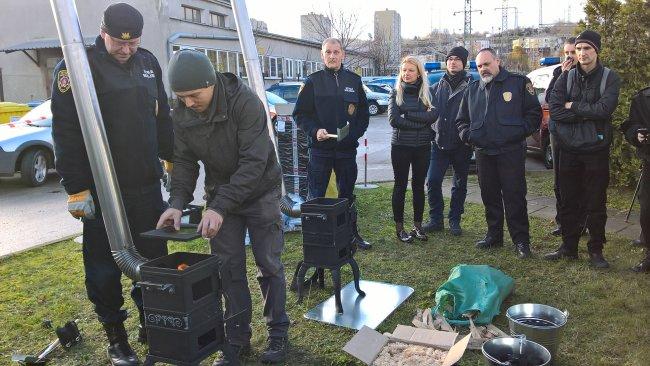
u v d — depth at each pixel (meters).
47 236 5.88
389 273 4.32
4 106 11.53
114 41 2.67
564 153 4.32
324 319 3.48
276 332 3.03
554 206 6.49
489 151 4.67
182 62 2.41
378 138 14.89
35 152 8.70
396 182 5.11
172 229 2.51
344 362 2.96
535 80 9.59
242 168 2.59
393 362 2.88
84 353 3.19
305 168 5.99
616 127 6.69
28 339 3.39
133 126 2.81
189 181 2.81
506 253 4.74
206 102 2.53
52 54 20.33
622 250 4.71
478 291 3.44
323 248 3.47
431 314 3.40
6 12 20.44
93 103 2.55
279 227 3.01
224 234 2.86
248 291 3.01
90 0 19.17
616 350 3.01
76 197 2.74
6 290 4.20
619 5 6.62
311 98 4.52
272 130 3.60
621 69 6.61
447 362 2.68
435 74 10.67
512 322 2.93
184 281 2.18
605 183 4.25
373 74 41.59
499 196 4.85
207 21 23.38
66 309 3.79
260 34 27.62
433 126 5.41
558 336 2.81
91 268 2.92
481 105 4.67
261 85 3.59
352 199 4.77
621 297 3.69
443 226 5.56
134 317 3.63
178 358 2.27
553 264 4.42
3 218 6.71
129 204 2.90
